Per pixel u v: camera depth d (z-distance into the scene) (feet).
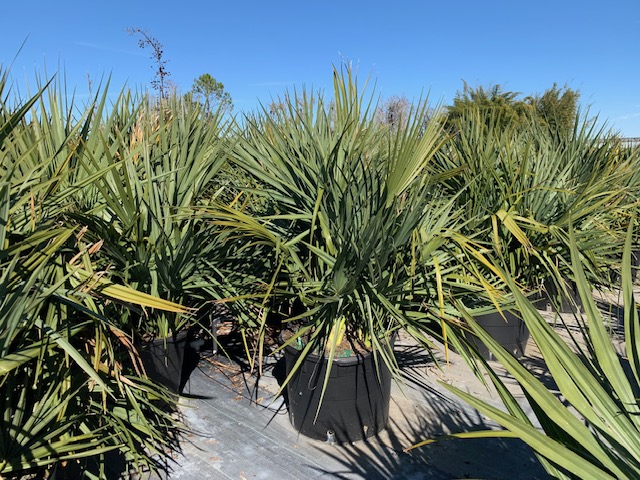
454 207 12.89
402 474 7.67
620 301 16.01
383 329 8.18
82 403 6.37
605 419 4.01
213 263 9.33
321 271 8.79
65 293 5.90
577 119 16.26
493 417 3.72
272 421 9.17
